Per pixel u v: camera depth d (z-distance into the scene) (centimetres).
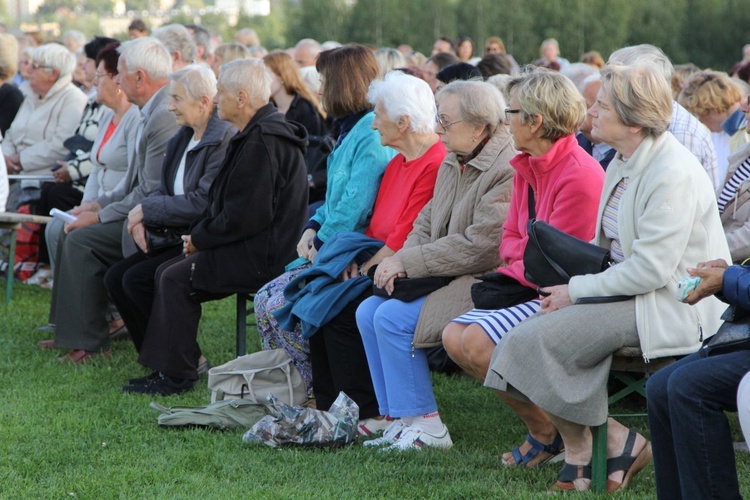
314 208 1009
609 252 553
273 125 779
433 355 852
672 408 479
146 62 902
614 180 559
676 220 518
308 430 650
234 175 769
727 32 6172
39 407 743
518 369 532
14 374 847
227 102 779
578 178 580
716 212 541
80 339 891
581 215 578
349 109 768
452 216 659
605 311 530
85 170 1150
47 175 1234
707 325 538
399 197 713
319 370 714
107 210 901
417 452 634
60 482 587
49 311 1049
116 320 977
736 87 894
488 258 641
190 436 675
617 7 6481
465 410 745
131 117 966
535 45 6819
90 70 1186
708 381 471
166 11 11862
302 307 690
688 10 6312
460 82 651
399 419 667
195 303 796
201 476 597
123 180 952
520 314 584
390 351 646
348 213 729
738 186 705
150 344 790
